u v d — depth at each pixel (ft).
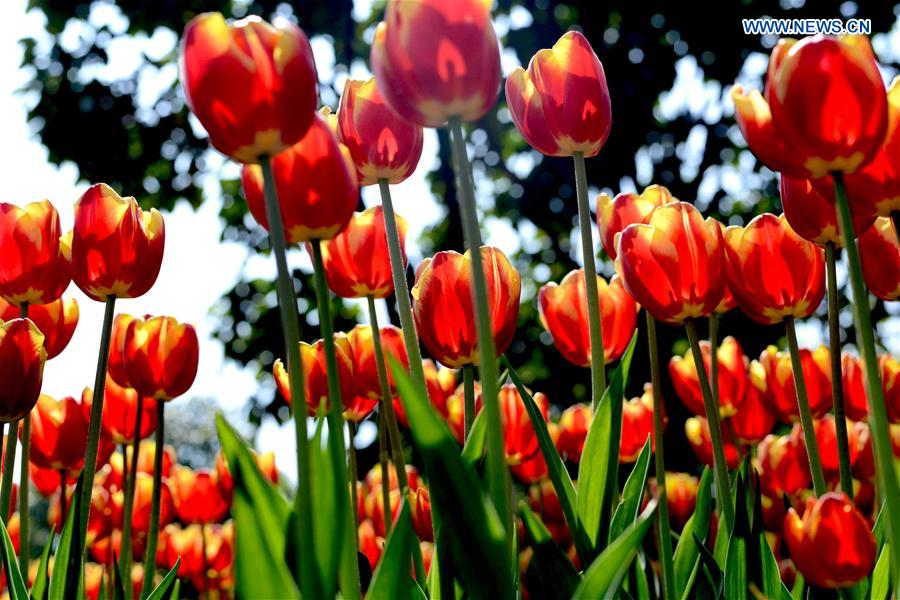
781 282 2.74
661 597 2.62
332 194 2.28
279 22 2.19
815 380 3.56
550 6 14.80
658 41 14.56
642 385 10.69
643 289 2.60
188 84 2.16
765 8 14.40
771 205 14.79
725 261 2.62
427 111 2.24
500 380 2.65
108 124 15.33
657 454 2.55
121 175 15.48
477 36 2.22
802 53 2.24
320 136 2.28
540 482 4.10
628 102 14.14
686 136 14.65
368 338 3.42
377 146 2.68
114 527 4.21
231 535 4.20
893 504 2.09
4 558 2.61
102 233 2.79
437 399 3.75
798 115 2.24
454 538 2.10
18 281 2.99
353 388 3.21
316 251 2.29
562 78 2.75
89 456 2.72
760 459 3.66
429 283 2.64
